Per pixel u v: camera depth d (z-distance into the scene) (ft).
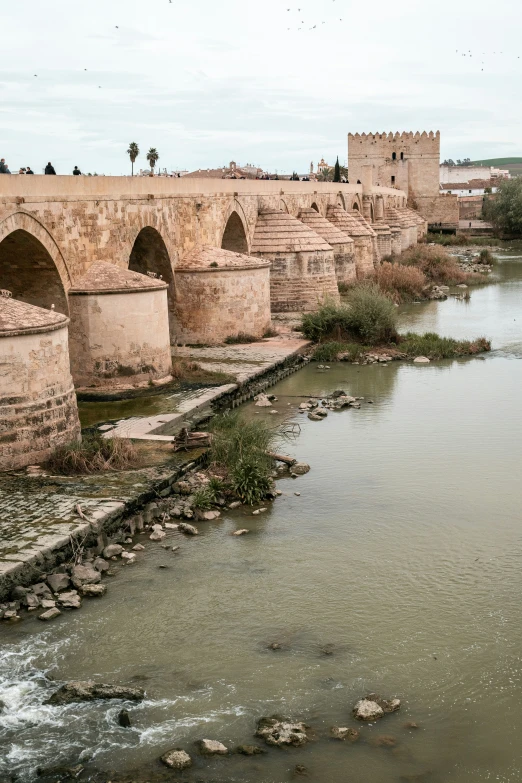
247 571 58.13
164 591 55.11
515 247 345.10
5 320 69.51
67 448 72.08
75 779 38.68
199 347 130.93
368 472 77.77
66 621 51.19
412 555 60.85
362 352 132.98
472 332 150.20
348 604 53.78
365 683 45.44
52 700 43.96
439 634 50.19
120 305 98.48
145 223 115.24
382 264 220.23
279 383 115.03
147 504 65.92
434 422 93.81
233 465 74.13
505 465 79.41
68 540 56.65
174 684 45.47
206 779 38.63
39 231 87.92
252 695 44.55
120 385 99.86
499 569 58.65
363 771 39.11
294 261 165.99
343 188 250.78
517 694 44.55
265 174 286.05
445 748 40.63
